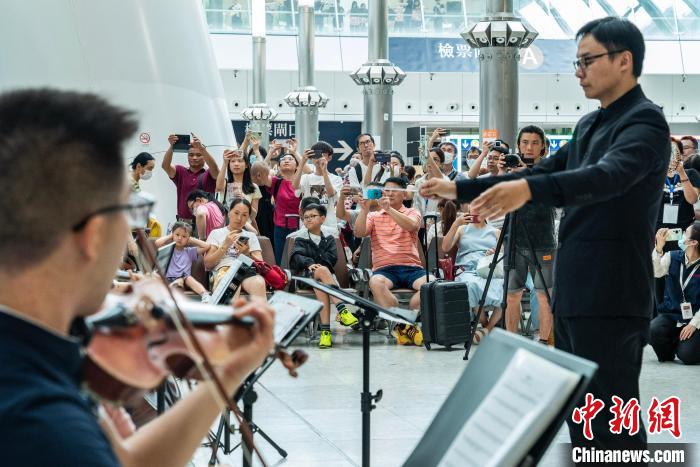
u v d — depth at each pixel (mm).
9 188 1191
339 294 3609
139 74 9672
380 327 9125
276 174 12125
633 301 3039
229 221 8070
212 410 1609
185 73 9961
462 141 27438
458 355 7516
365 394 3738
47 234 1207
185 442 1580
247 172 9492
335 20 28328
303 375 6699
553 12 27703
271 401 5855
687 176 9180
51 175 1197
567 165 3207
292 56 28078
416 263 8469
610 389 3080
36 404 1123
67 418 1133
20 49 9242
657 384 6371
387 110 19719
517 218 5418
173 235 7949
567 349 3209
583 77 3068
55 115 1217
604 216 3029
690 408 5590
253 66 26672
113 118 1248
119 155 1253
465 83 28000
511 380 1603
